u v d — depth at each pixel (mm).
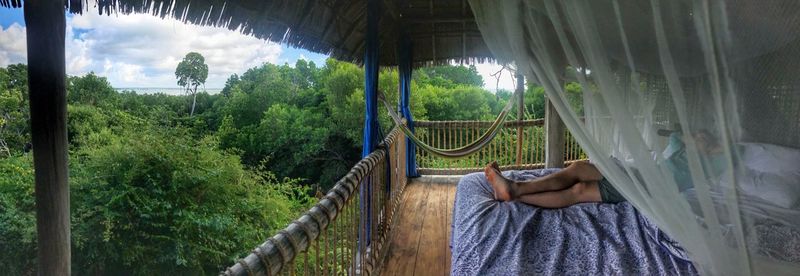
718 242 1033
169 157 7875
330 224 1740
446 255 2850
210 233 7871
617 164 1329
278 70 23875
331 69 20547
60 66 1503
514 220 1907
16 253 6672
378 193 2973
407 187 4898
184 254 7367
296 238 1287
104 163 7473
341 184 1984
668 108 1084
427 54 5129
